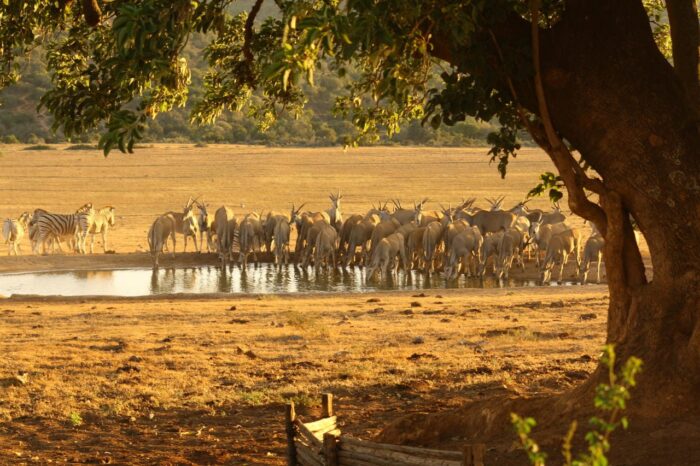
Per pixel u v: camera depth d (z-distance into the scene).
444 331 45.94
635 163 19.88
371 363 36.53
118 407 29.84
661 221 19.72
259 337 44.78
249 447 24.67
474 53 18.92
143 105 20.89
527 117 21.50
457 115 20.02
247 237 98.44
